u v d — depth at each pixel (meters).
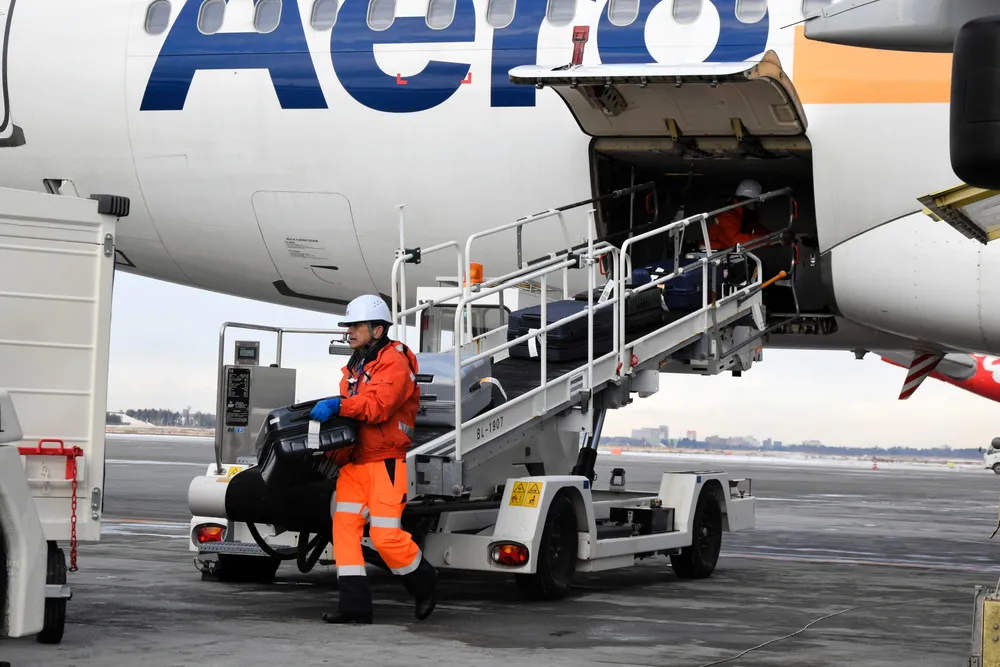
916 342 12.96
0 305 6.09
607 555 8.50
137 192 13.40
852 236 11.45
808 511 20.88
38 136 13.48
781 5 11.38
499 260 12.54
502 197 12.18
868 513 20.77
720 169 12.23
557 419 8.97
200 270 14.15
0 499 5.26
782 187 12.48
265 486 7.25
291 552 8.26
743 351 10.84
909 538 15.22
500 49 11.98
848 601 8.57
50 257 6.23
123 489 22.27
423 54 12.18
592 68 10.12
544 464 9.77
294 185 12.79
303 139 12.60
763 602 8.40
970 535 16.08
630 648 6.39
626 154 11.80
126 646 6.13
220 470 8.84
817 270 11.80
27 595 5.36
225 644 6.23
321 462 6.97
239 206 13.11
